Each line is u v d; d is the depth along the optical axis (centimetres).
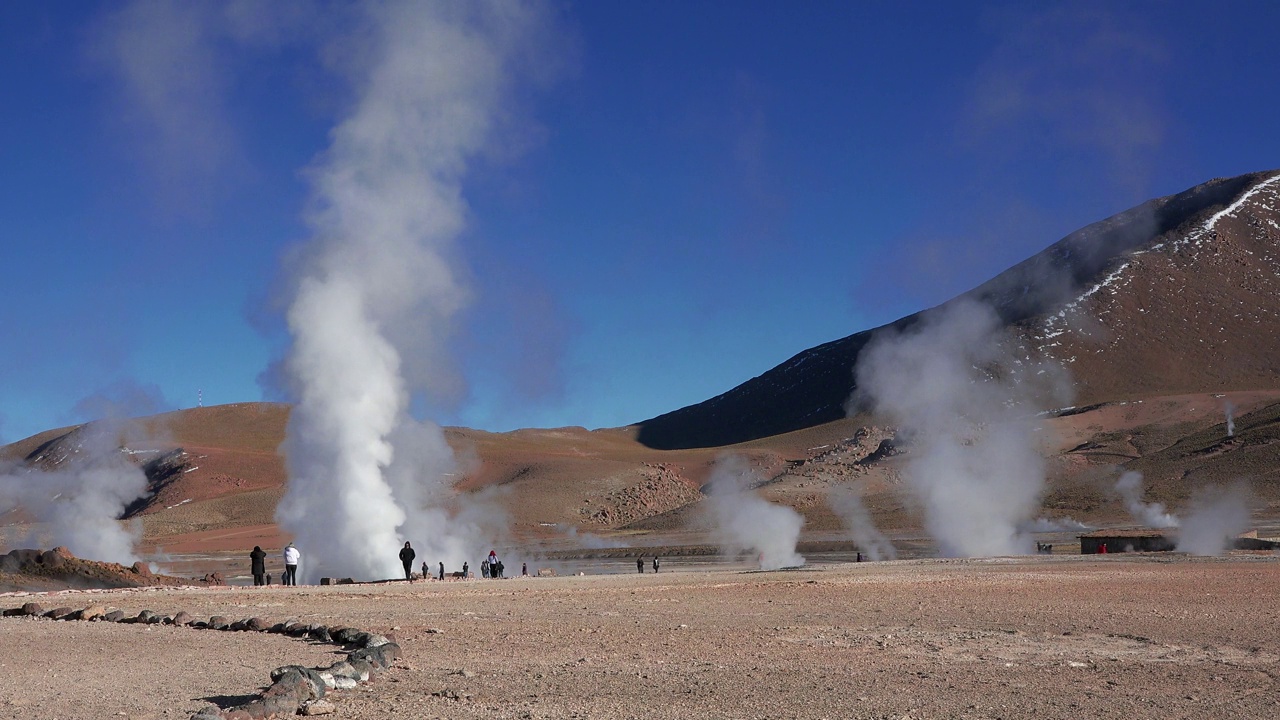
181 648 1728
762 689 1323
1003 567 4247
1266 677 1409
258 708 1141
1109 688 1329
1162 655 1619
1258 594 2691
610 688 1332
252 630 2005
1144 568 3947
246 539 12125
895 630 1956
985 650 1684
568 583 3691
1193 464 12675
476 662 1563
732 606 2531
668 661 1570
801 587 3188
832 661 1567
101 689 1322
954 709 1194
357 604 2692
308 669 1316
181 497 18925
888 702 1236
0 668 1512
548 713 1171
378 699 1257
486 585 3628
